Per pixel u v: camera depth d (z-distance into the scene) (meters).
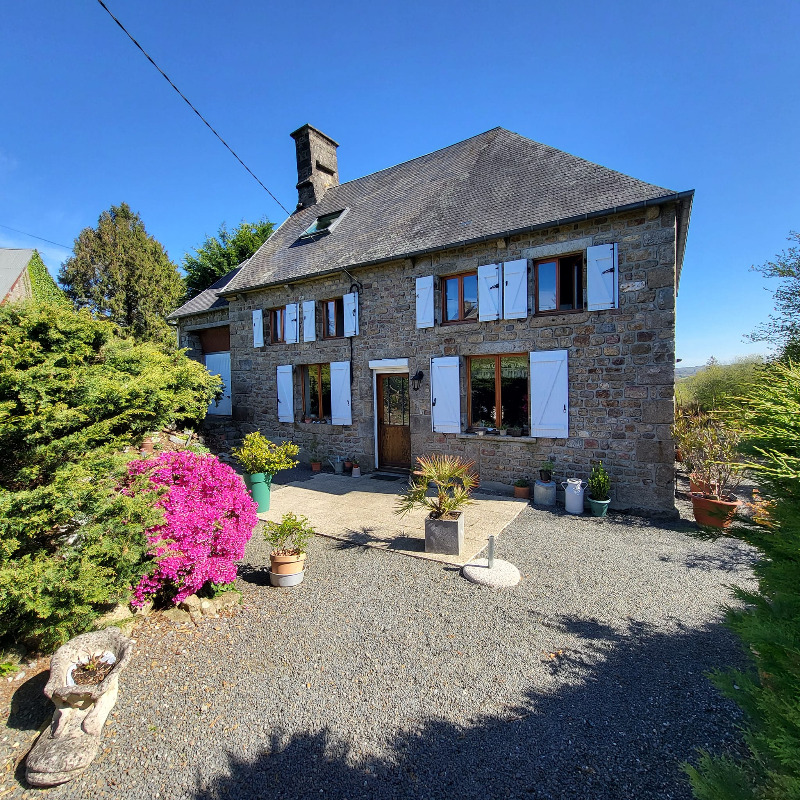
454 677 2.89
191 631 3.42
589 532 5.58
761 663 1.70
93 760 2.27
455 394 7.65
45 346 3.15
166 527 3.38
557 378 6.72
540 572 4.45
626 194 6.30
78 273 15.41
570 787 2.09
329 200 12.48
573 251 6.61
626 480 6.36
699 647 3.17
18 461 3.00
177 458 3.91
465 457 7.71
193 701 2.69
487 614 3.66
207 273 19.97
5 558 2.67
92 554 2.81
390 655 3.12
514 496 7.15
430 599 3.93
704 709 2.55
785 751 1.25
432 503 5.07
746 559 4.71
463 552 4.95
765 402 2.04
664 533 5.54
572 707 2.60
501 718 2.53
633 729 2.42
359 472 9.04
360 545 5.26
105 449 3.24
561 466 6.82
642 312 6.17
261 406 11.09
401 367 8.62
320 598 3.96
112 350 3.89
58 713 2.32
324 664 3.03
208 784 2.14
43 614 2.53
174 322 13.83
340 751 2.32
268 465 6.71
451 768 2.21
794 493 1.90
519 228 6.64
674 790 2.04
